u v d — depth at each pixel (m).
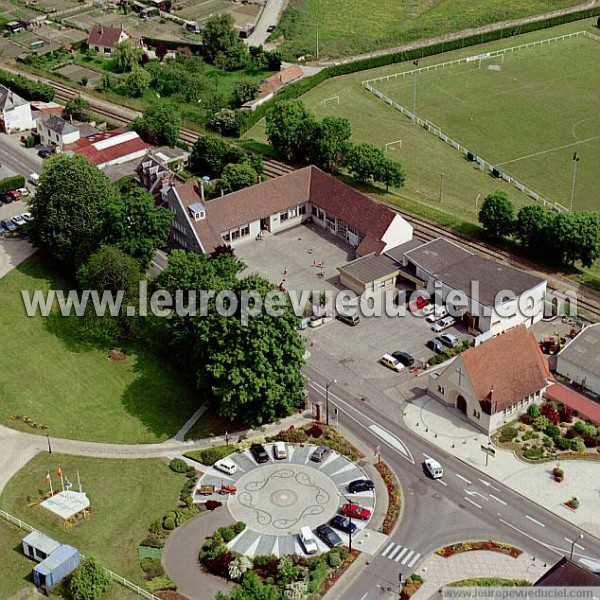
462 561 142.38
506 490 156.00
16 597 134.12
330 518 150.25
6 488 155.50
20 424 170.50
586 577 125.56
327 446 165.00
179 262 186.25
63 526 147.62
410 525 149.25
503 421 169.00
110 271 189.75
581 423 166.50
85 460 162.38
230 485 156.25
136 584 137.25
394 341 191.62
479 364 167.50
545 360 180.38
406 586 137.50
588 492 155.12
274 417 169.88
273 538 146.25
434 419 171.25
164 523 148.25
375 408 174.38
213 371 164.75
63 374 183.62
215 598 134.25
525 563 142.12
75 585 132.50
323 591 137.62
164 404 176.38
